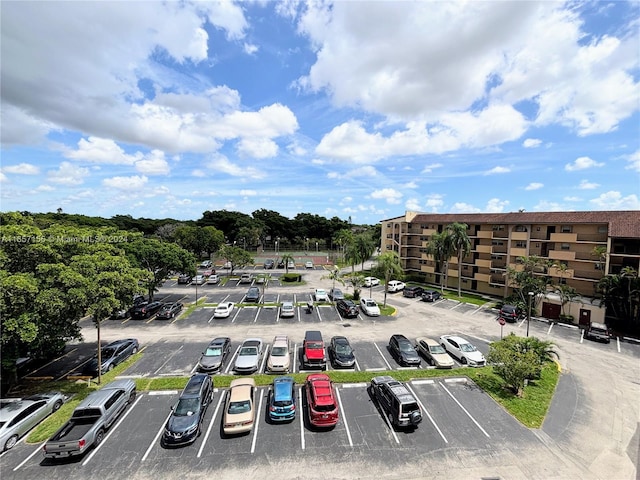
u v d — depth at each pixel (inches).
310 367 892.6
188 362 930.1
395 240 2486.5
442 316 1459.2
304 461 545.6
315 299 1715.1
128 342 970.7
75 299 697.0
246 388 675.4
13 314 653.3
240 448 573.6
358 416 677.3
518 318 1451.8
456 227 1828.2
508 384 823.1
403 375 854.5
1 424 567.2
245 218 4264.3
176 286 2017.7
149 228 4040.4
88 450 560.7
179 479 502.6
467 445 593.6
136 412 679.1
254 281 2113.7
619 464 557.0
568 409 725.3
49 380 821.2
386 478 514.0
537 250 1726.1
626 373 925.2
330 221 4466.0
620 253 1419.8
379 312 1446.9
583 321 1392.7
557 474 530.0
